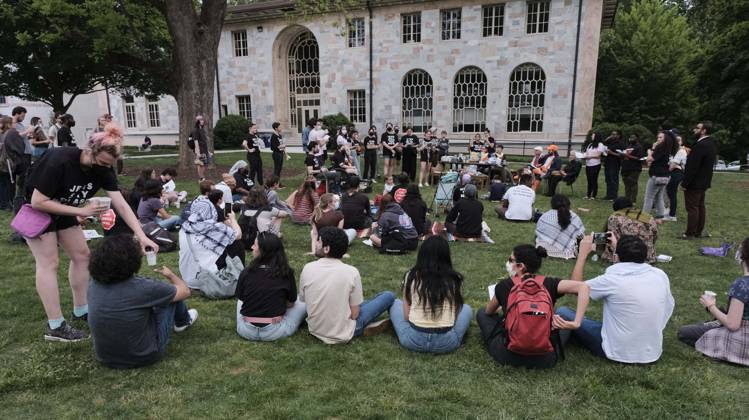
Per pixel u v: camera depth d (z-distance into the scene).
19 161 8.32
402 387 3.32
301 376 3.46
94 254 3.31
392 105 25.64
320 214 6.57
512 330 3.42
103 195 11.08
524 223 8.90
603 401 3.16
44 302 3.82
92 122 34.66
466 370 3.56
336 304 3.90
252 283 3.97
